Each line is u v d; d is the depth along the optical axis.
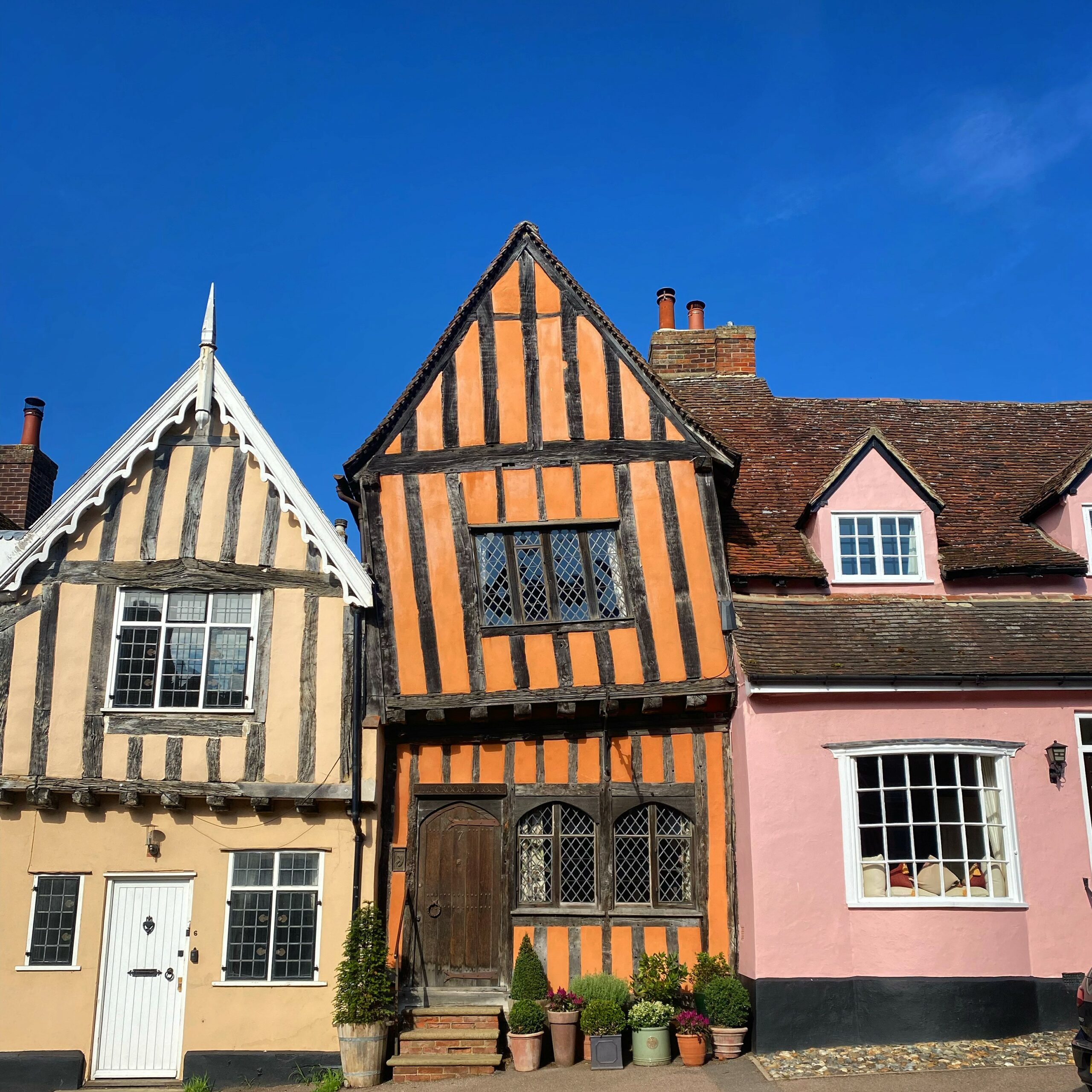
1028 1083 7.61
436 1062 9.22
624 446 10.94
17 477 16.14
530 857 10.53
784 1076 8.17
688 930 10.06
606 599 10.65
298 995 9.78
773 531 11.95
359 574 10.48
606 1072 8.95
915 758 9.77
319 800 10.06
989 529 12.07
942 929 9.19
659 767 10.53
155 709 10.26
